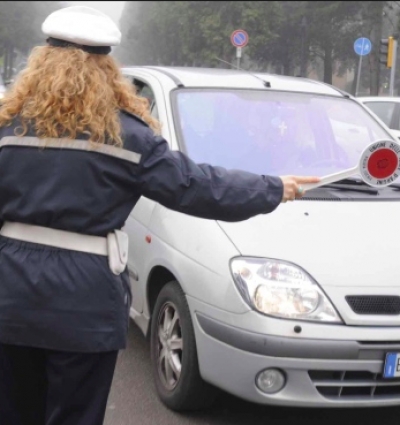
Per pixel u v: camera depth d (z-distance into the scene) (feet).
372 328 12.21
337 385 12.23
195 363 13.41
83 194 8.36
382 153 10.73
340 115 17.66
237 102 16.98
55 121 8.37
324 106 17.67
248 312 12.18
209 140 16.05
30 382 9.35
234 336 12.26
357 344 12.07
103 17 8.71
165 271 14.71
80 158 8.34
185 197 8.65
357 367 12.14
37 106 8.41
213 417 14.17
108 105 8.46
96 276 8.45
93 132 8.31
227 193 8.74
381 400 12.46
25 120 8.50
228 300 12.42
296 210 14.15
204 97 16.89
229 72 18.88
